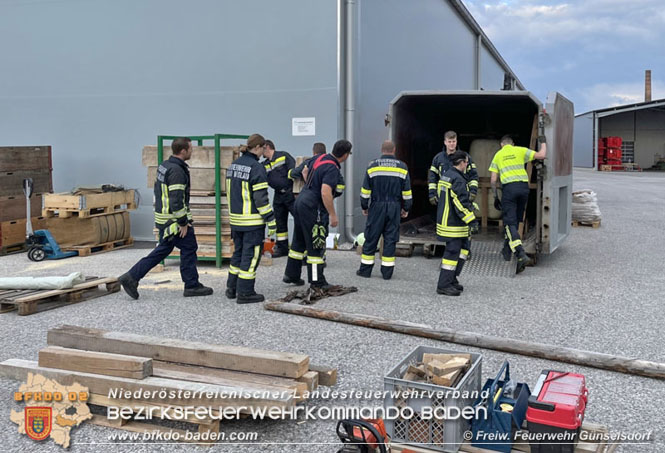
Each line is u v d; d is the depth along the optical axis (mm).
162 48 11953
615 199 21094
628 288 7832
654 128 47906
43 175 11547
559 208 9797
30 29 12758
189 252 7363
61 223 10578
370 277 8500
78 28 12445
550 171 8898
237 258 7164
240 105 11570
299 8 11047
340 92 11000
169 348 4520
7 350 5430
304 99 11164
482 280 8305
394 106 9945
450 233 7305
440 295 7430
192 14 11703
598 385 4629
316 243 7301
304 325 6133
